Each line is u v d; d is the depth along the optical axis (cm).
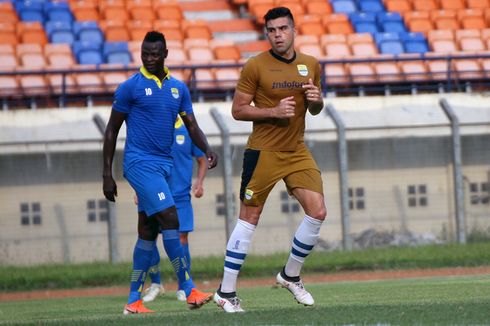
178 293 3206
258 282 4362
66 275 4506
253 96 2052
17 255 4997
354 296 3081
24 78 6306
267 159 2041
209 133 5156
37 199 5047
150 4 7644
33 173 5047
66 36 7006
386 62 6544
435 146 5462
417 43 7112
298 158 2061
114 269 4628
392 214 5384
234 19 7644
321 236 5291
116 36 7081
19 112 5194
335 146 5309
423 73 6209
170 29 7206
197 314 1928
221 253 5153
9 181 5022
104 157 2384
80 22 7181
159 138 2348
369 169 5384
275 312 1838
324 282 4181
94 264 4900
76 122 5200
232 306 2080
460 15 7525
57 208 5066
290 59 2042
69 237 5050
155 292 3216
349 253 4972
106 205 5106
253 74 2030
